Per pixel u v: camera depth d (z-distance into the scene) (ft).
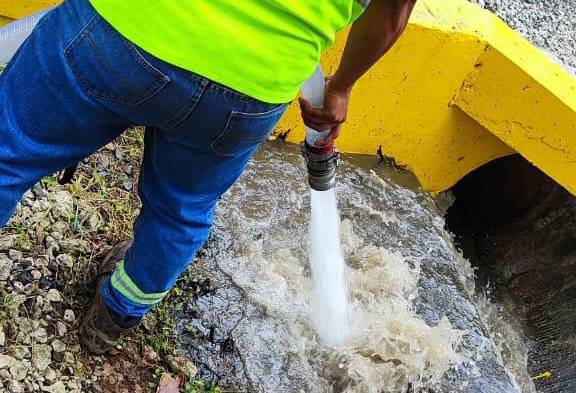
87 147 5.76
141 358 7.66
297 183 10.40
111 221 8.45
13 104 5.46
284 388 8.32
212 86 5.11
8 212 5.85
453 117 11.12
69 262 7.72
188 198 6.24
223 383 8.05
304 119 6.81
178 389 7.68
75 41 5.13
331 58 9.97
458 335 9.93
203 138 5.50
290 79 5.31
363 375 8.75
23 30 6.19
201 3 4.95
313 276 8.90
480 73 10.61
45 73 5.28
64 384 7.00
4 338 6.90
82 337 7.30
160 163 6.05
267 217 9.84
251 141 5.63
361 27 5.84
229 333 8.41
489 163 13.62
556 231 12.71
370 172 11.28
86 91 5.27
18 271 7.38
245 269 9.12
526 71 10.39
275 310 8.85
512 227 13.29
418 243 10.93
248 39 5.04
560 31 13.98
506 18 13.67
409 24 10.12
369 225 10.76
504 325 12.22
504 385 9.80
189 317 8.36
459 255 12.50
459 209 13.56
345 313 9.11
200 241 6.63
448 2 10.61
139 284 6.77
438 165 11.69
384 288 9.98
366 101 10.86
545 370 11.68
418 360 9.22
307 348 8.72
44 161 5.66
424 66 10.54
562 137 10.63
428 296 10.31
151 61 5.01
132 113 5.38
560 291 12.25
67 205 8.18
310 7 5.12
